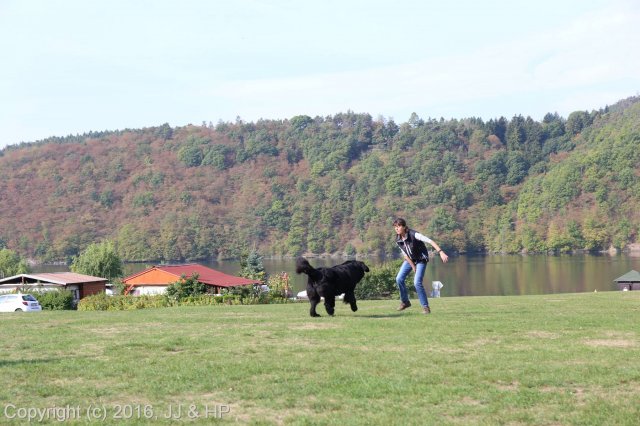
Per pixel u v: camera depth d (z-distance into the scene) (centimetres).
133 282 6259
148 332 1300
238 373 931
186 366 974
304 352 1055
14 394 855
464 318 1407
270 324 1362
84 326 1455
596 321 1351
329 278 1477
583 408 775
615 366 938
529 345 1088
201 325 1392
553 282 12775
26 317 1842
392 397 823
